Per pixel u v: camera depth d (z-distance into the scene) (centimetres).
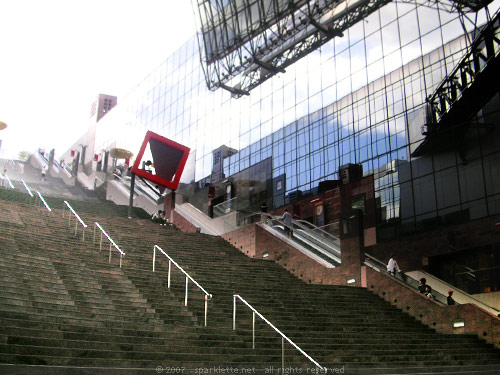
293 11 3253
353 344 1322
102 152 5900
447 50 2747
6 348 878
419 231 2689
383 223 2894
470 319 1588
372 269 1920
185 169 4819
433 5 2859
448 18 2775
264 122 3997
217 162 4409
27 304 1115
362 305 1745
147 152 5150
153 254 1769
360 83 3256
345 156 3250
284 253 2258
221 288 1600
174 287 1516
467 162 2536
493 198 2392
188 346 1086
